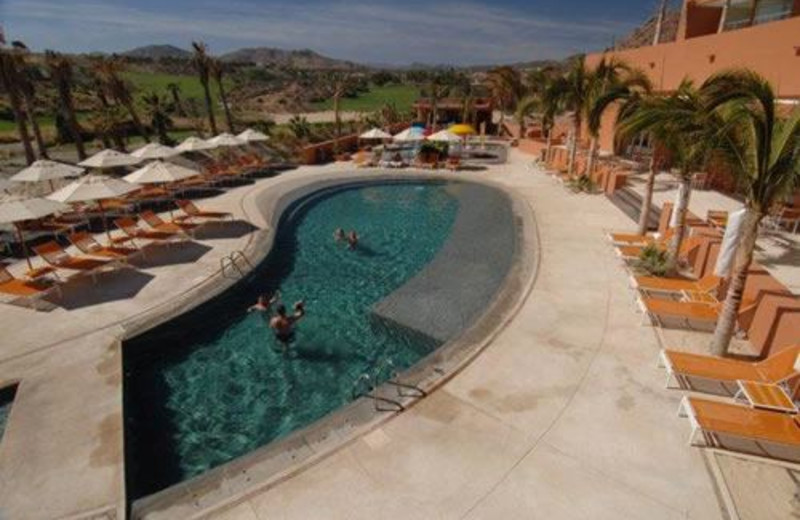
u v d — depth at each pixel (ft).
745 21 80.28
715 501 19.20
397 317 37.35
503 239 53.36
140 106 165.99
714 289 34.27
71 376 28.35
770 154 23.35
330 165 100.53
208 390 30.89
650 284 35.63
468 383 26.43
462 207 70.49
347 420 23.77
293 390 30.89
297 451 21.90
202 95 278.26
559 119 147.54
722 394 25.38
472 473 20.54
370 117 170.19
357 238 58.80
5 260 48.03
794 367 23.75
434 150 101.24
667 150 38.29
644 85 53.72
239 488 20.04
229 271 44.42
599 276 40.68
